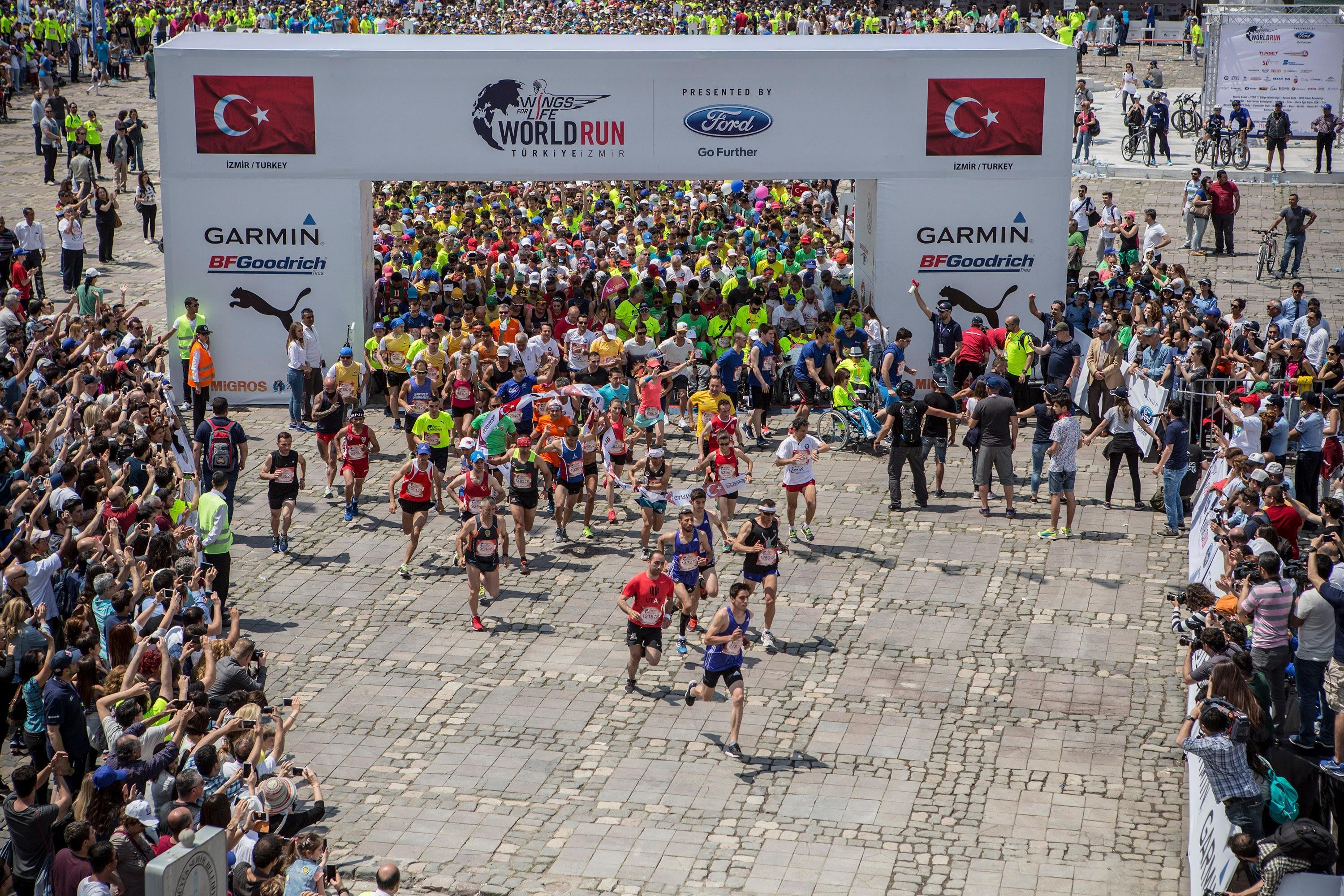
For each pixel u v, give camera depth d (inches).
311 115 1306.6
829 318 1282.0
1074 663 847.7
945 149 1325.0
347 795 714.2
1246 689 639.1
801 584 963.3
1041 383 1305.4
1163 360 1192.2
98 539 783.1
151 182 1998.0
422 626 908.6
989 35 1401.3
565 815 698.2
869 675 837.8
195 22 3223.4
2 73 2549.2
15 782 578.9
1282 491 837.8
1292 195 1644.9
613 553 1026.7
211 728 658.2
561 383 1238.9
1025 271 1354.6
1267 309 1347.2
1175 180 2076.8
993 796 711.1
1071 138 1325.0
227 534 888.3
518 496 968.3
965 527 1061.1
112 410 967.0
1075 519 1069.8
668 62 1306.6
